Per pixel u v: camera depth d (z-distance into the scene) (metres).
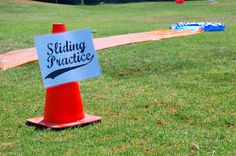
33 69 10.53
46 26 21.86
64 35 6.11
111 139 5.69
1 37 16.78
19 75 9.93
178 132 5.85
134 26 20.81
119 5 42.47
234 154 5.11
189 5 37.72
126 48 12.64
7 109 7.25
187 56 11.20
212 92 7.83
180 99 7.45
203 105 7.04
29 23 24.19
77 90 6.29
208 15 26.78
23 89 8.62
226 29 17.52
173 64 10.34
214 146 5.34
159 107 7.05
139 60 10.91
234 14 26.84
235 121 6.24
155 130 5.95
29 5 38.44
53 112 6.21
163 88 8.28
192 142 5.47
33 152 5.32
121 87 8.52
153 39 14.23
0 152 5.36
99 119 6.38
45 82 6.00
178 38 14.45
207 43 13.23
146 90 8.19
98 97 7.83
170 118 6.49
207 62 10.45
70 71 6.18
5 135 5.98
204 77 9.02
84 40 6.27
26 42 15.34
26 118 6.71
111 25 21.69
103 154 5.19
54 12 34.22
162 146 5.39
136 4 43.69
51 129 6.07
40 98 7.94
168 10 33.34
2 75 9.95
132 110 6.95
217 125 6.13
